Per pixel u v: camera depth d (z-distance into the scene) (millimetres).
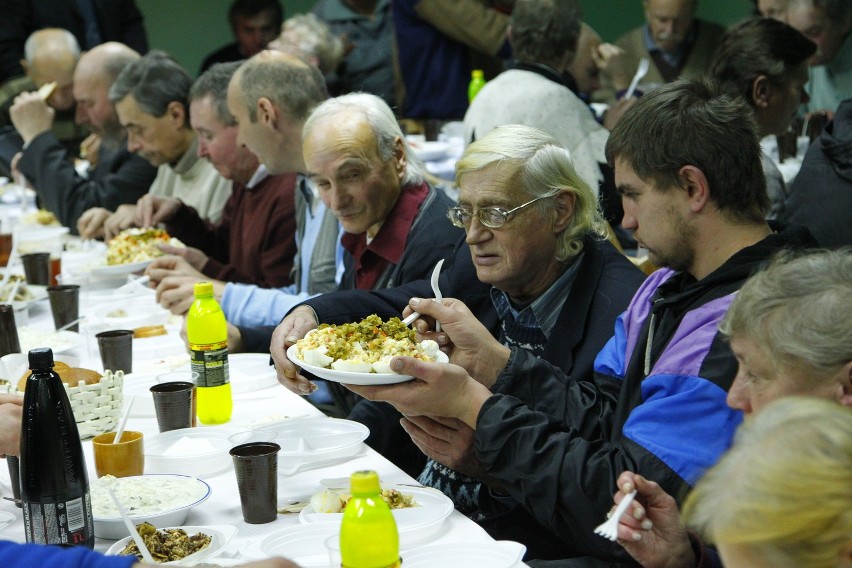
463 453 2008
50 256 3719
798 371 1369
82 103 5062
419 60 6266
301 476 1932
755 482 898
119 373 2137
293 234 3688
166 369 2635
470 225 2268
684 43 5902
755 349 1409
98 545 1650
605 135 4262
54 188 4941
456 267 2572
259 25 6754
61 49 6160
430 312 2049
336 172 2748
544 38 4301
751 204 1770
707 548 1573
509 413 1793
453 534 1667
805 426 910
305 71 3424
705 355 1666
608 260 2285
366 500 1271
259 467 1701
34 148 4988
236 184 3988
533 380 2014
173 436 2068
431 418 1993
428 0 6098
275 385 2525
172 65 4426
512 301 2361
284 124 3393
